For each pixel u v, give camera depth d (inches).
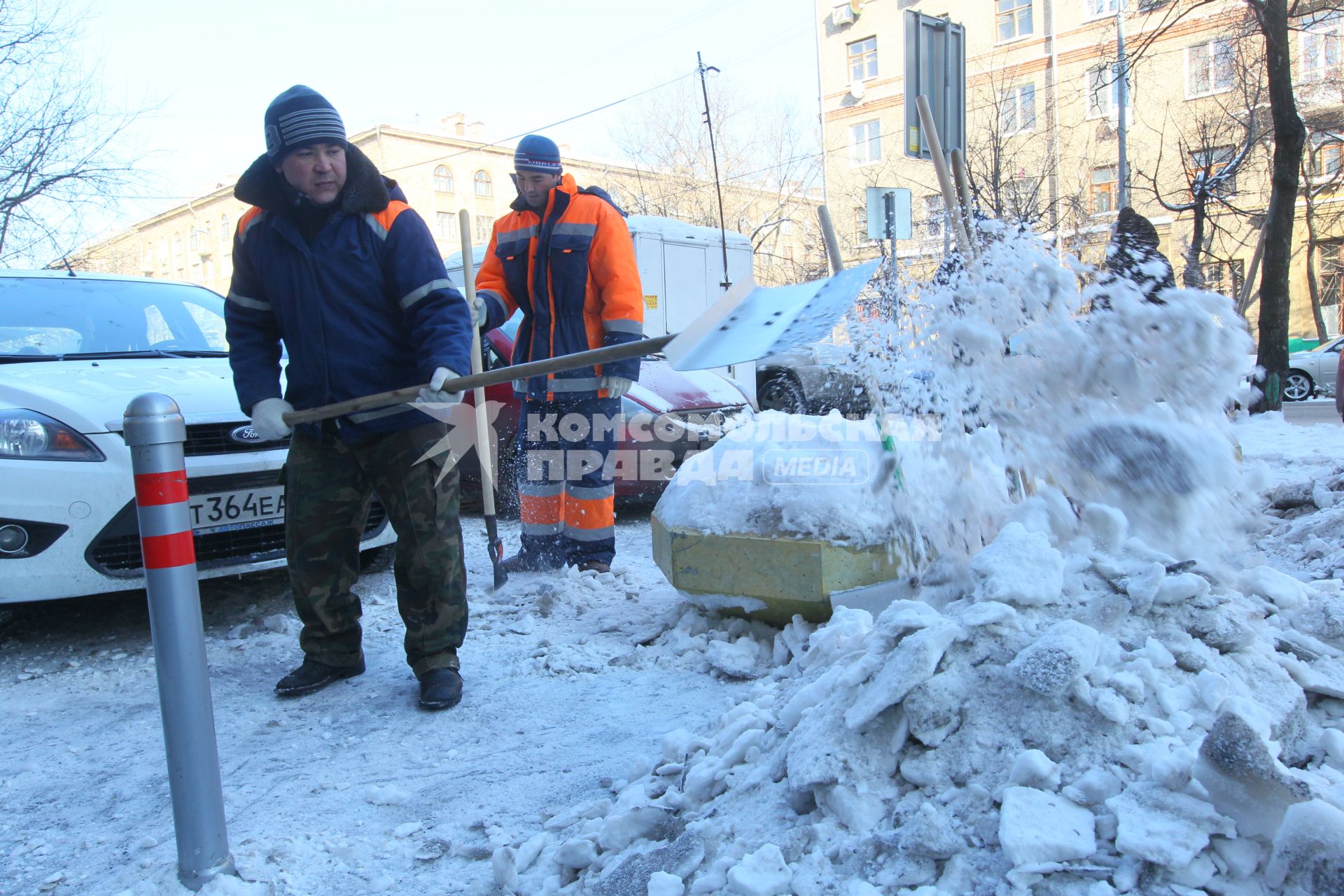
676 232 465.4
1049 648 66.0
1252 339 87.0
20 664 141.9
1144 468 85.8
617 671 129.6
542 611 157.9
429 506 119.4
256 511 152.5
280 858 82.0
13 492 133.7
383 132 1784.0
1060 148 1146.7
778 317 76.0
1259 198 959.6
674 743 90.1
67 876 81.8
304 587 125.6
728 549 129.2
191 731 75.6
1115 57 884.6
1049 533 86.7
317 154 111.1
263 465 152.2
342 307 116.0
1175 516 86.2
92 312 189.0
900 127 1393.9
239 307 121.6
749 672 122.6
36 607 171.8
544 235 171.0
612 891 66.4
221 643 150.1
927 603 96.0
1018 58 1218.0
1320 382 698.2
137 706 124.9
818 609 123.2
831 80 1454.2
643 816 75.4
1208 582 77.9
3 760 107.6
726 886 62.7
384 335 117.9
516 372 96.1
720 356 74.2
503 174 1937.7
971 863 58.1
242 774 101.4
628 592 166.6
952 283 102.3
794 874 61.2
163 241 2336.4
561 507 186.2
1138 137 1109.1
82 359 173.0
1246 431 365.1
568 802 91.9
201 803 76.3
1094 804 59.2
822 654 95.8
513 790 95.5
